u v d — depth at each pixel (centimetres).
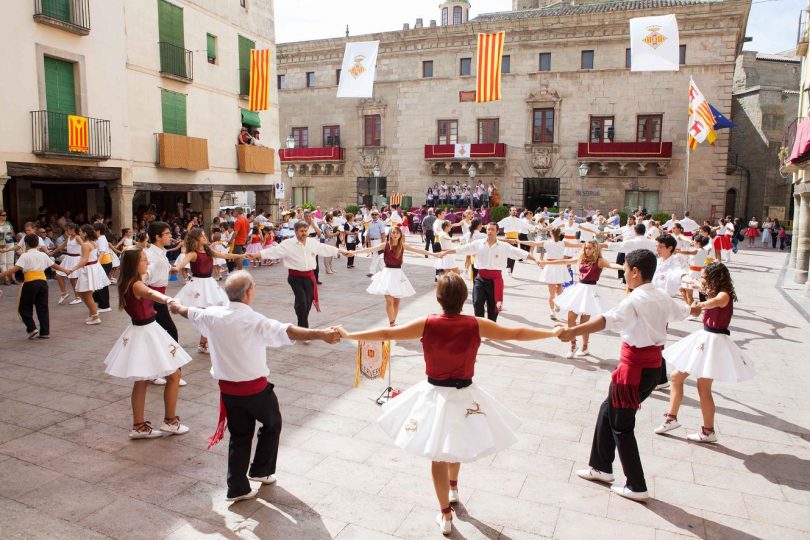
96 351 849
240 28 2430
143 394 539
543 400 662
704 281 553
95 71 1733
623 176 3441
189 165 2098
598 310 816
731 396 691
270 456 448
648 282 439
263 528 402
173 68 2042
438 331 373
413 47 3794
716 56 3194
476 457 354
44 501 434
